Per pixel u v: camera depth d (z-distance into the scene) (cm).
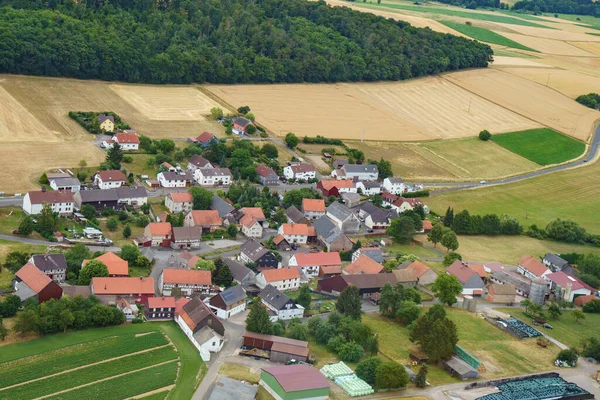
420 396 18388
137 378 17775
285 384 17525
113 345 19062
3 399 16362
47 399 16562
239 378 18325
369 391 18238
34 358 18012
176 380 17912
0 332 18488
